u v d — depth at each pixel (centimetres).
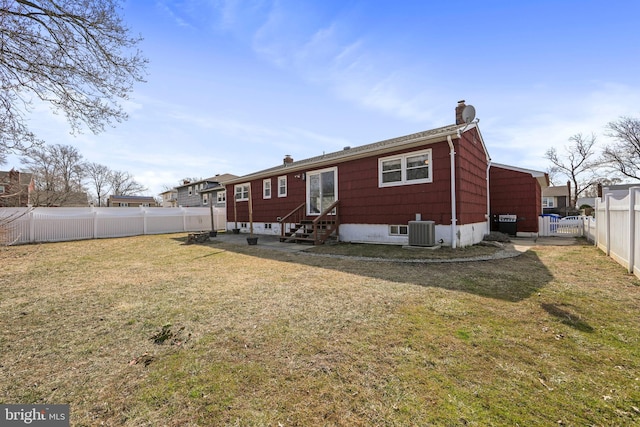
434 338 282
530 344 268
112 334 305
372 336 288
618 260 625
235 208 1698
